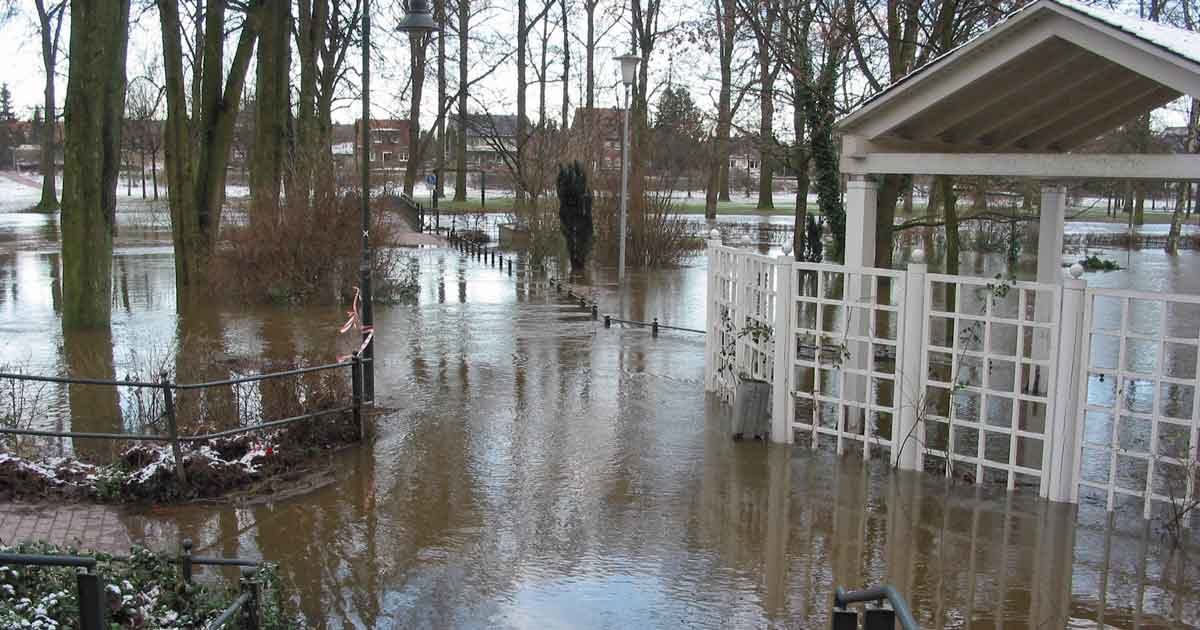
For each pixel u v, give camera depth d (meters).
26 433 8.19
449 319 18.86
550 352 15.40
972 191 24.67
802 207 22.42
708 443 10.16
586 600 6.44
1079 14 8.41
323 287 20.64
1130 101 11.59
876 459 9.61
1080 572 6.84
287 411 9.89
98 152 17.05
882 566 6.99
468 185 89.75
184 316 18.98
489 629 6.02
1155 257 35.78
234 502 8.25
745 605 6.38
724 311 12.16
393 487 8.71
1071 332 8.02
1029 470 8.38
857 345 9.92
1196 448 7.45
